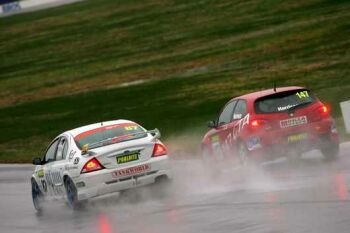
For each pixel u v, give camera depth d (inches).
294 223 1300.4
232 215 1486.2
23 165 3435.0
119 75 6043.3
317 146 2033.7
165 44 6875.0
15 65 7416.3
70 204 1910.7
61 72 6702.8
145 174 1856.5
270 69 5029.5
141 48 6953.7
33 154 3838.6
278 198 1594.5
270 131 2021.4
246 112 2068.2
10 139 4480.8
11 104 5812.0
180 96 4751.5
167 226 1478.8
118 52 7007.9
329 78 4382.4
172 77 5492.1
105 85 5762.8
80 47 7554.1
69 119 4803.2
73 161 1886.1
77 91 5772.6
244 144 2053.4
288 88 2101.4
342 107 2650.1
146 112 4453.7
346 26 5812.0
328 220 1280.8
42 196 2091.5
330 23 6028.5
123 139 1897.1
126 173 1841.8
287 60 5196.9
